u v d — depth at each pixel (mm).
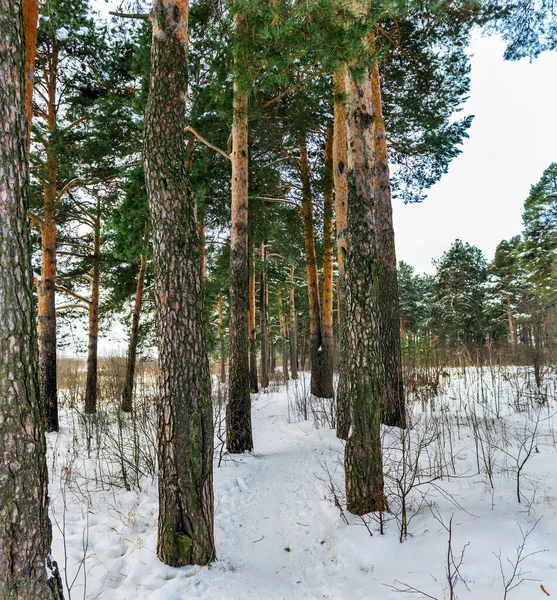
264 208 11648
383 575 2633
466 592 2244
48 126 9461
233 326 6852
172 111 3285
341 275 7191
